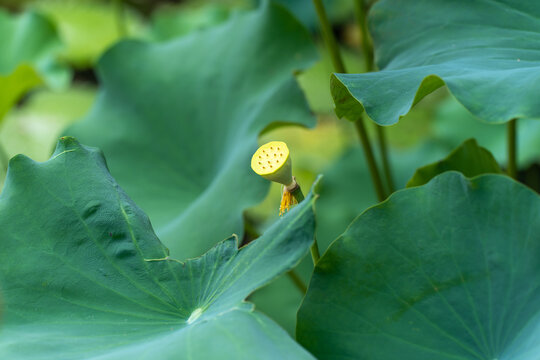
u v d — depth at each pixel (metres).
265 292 2.13
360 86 1.56
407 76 1.58
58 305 1.52
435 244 1.55
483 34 1.66
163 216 1.88
